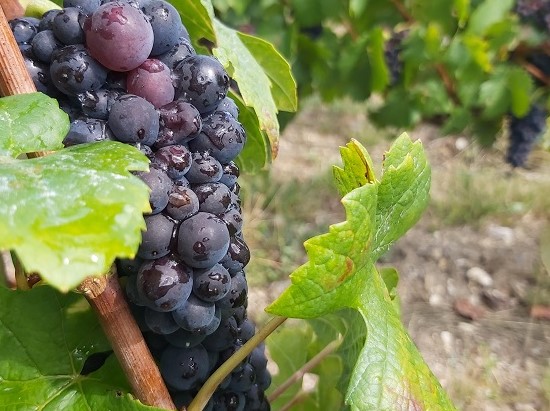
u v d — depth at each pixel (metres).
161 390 0.14
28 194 0.10
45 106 0.12
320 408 0.24
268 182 0.76
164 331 0.14
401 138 0.15
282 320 0.14
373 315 0.14
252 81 0.19
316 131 0.96
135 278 0.13
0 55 0.12
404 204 0.15
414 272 0.66
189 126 0.13
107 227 0.10
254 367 0.17
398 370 0.13
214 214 0.14
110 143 0.12
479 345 0.58
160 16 0.13
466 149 0.86
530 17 0.50
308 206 0.76
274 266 0.66
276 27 0.48
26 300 0.15
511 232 0.71
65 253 0.09
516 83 0.49
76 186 0.10
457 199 0.76
